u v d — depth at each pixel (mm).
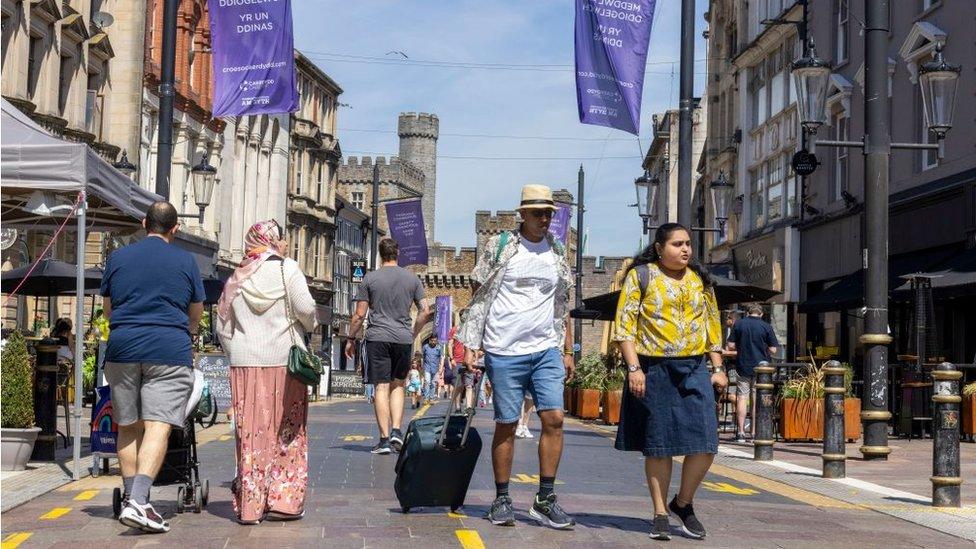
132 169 28094
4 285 20531
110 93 37219
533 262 8062
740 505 9617
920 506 9898
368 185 98312
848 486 11461
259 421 7996
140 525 7410
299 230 65812
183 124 44250
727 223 40781
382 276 12875
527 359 8000
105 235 34406
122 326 7801
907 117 25031
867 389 14648
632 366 7570
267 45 18516
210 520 8125
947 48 23422
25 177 11023
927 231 23828
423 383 41031
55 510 8578
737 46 40625
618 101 18453
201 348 24906
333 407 29062
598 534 7758
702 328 7668
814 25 31078
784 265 32594
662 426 7574
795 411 17344
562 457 13898
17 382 11297
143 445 7676
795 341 31953
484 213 91438
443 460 8297
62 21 32531
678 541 7574
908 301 21234
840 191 29516
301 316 8109
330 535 7469
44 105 32062
